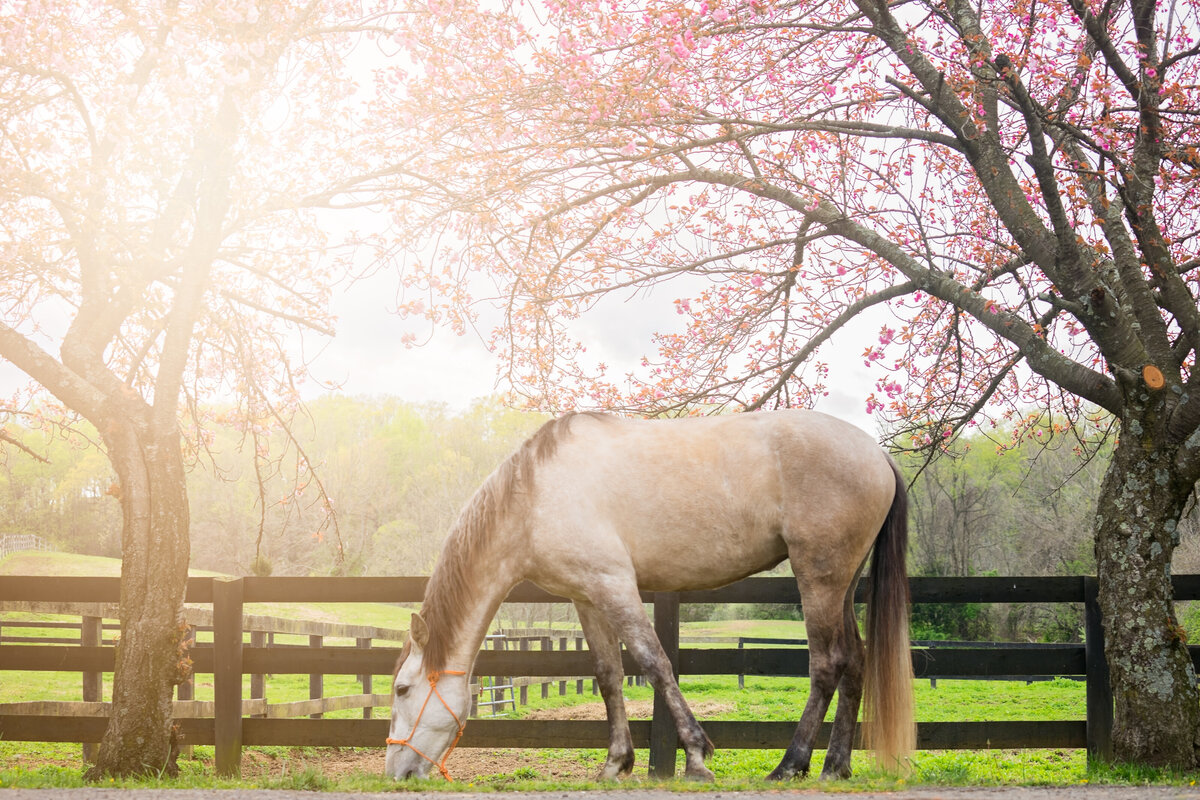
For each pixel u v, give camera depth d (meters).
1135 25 5.88
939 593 5.84
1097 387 5.25
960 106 5.82
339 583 5.82
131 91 5.46
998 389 7.49
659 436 4.83
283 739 5.74
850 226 6.36
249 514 35.41
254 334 6.75
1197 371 4.86
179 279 5.68
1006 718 12.12
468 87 5.88
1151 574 4.92
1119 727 4.93
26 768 5.95
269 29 5.62
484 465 45.53
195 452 7.03
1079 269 5.16
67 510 43.88
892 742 4.57
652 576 4.77
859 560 4.73
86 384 5.28
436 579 4.85
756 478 4.68
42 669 6.03
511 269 6.73
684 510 4.66
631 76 5.77
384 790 3.91
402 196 6.07
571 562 4.62
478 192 6.14
